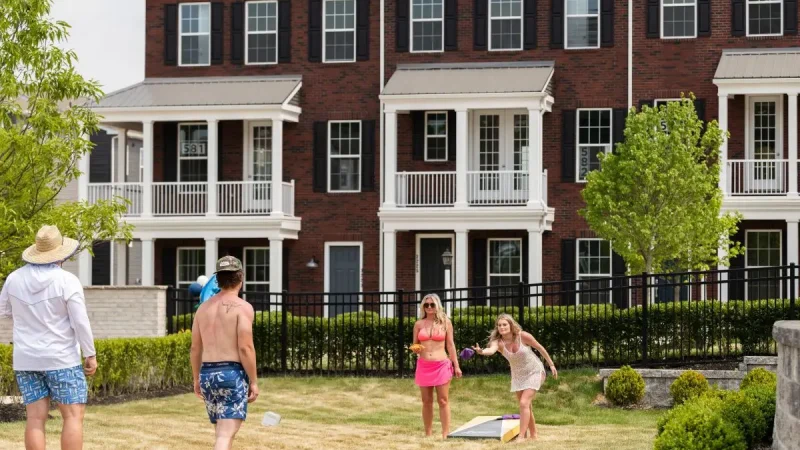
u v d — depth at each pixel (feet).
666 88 116.26
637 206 100.12
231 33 123.44
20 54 63.31
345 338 81.51
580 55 117.60
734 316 75.92
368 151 120.47
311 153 121.29
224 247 122.42
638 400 70.54
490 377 77.25
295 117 120.67
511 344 55.01
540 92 110.42
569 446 51.52
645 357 76.38
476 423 59.82
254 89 119.24
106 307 83.25
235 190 119.96
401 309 80.18
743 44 115.44
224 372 38.06
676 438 41.06
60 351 38.40
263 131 122.62
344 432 58.90
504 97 111.14
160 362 74.38
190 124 123.44
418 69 119.03
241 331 38.11
